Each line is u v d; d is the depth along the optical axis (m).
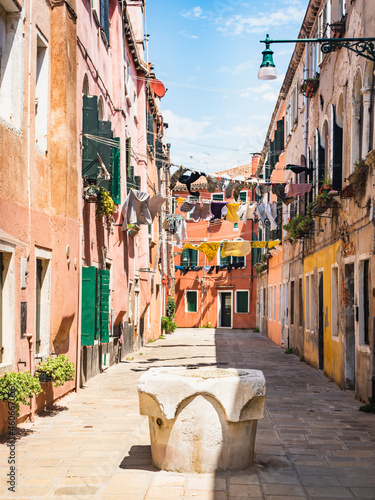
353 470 6.54
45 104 10.35
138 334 23.44
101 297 13.90
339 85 13.69
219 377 6.34
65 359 9.69
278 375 15.31
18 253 8.58
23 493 5.70
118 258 17.39
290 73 22.77
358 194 11.51
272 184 15.11
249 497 5.59
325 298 15.29
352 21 12.42
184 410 6.26
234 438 6.32
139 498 5.55
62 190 10.59
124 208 15.20
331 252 14.44
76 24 11.43
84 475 6.25
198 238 43.06
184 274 43.41
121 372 15.52
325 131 15.79
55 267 10.51
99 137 12.70
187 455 6.27
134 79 22.20
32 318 9.21
